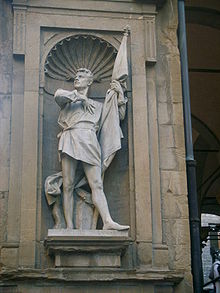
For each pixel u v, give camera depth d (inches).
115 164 359.3
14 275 319.6
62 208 344.2
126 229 333.7
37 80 360.5
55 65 373.4
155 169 355.9
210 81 609.6
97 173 345.4
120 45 372.8
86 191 350.9
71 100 352.2
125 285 330.3
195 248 348.2
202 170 695.7
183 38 384.2
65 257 327.9
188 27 550.3
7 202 340.5
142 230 342.6
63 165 345.1
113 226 333.7
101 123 358.3
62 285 325.4
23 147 346.9
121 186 356.2
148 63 374.6
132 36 377.7
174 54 381.1
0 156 347.6
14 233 335.6
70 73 375.9
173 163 360.2
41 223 339.0
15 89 359.9
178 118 368.5
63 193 344.2
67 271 323.3
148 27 381.1
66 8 376.8
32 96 356.8
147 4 384.8
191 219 353.7
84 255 329.4
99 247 328.5
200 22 528.7
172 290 336.5
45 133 359.6
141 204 346.6
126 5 383.2
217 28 538.0
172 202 353.4
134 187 350.6
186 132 366.6
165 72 377.1
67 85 374.3
